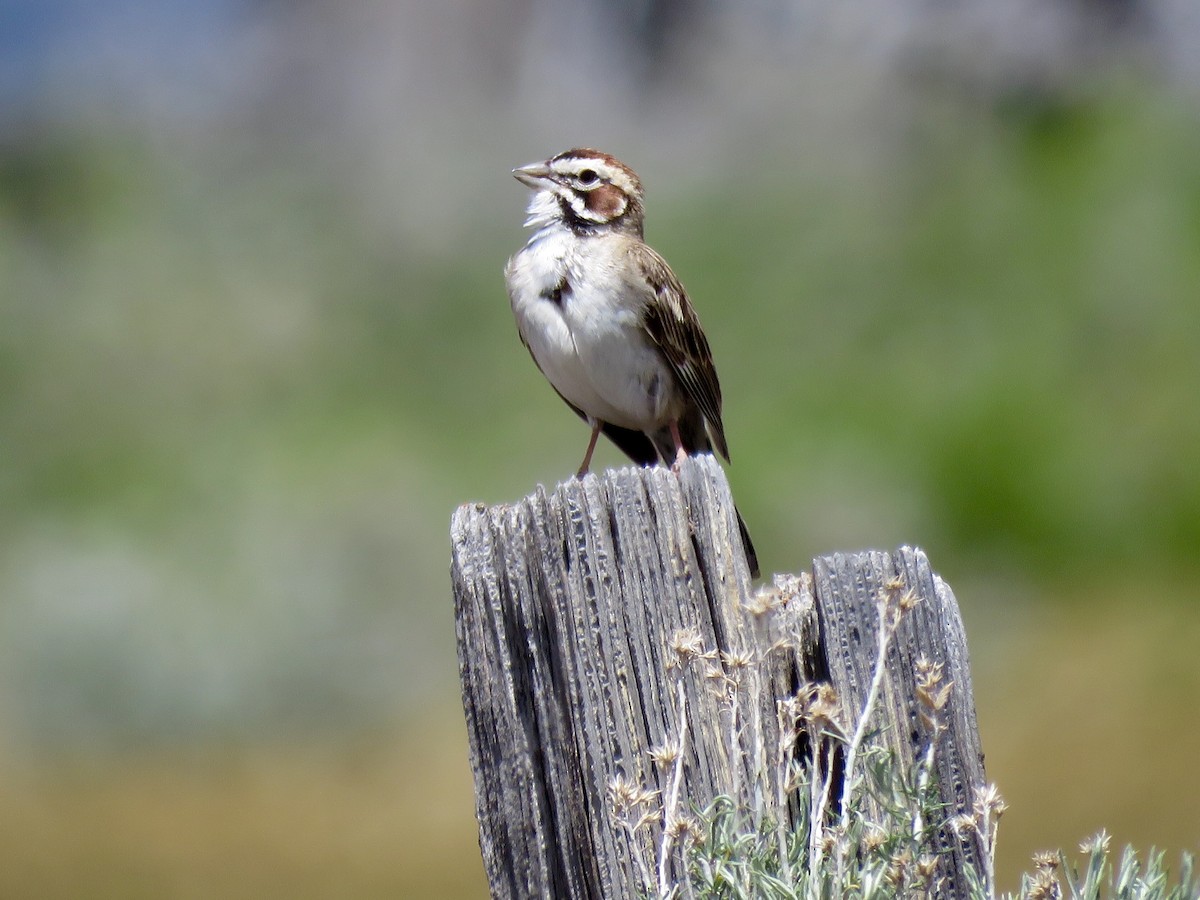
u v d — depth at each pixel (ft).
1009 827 39.96
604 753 14.43
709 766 14.20
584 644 14.51
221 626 56.59
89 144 97.45
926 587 14.43
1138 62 88.89
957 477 66.13
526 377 79.82
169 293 87.81
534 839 14.64
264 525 63.16
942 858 14.14
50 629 56.08
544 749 14.62
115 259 89.45
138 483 70.85
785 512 65.57
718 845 13.03
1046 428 67.21
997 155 86.63
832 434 69.62
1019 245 78.69
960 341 74.28
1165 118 82.02
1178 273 73.51
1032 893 13.08
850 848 13.16
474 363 82.79
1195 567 61.00
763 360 77.20
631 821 14.24
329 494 66.44
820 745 14.08
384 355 84.07
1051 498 64.75
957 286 77.66
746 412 72.90
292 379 82.84
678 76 100.42
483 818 14.85
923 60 92.58
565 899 14.58
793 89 95.96
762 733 14.14
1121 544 63.21
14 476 72.90
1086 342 72.02
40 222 92.32
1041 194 80.74
